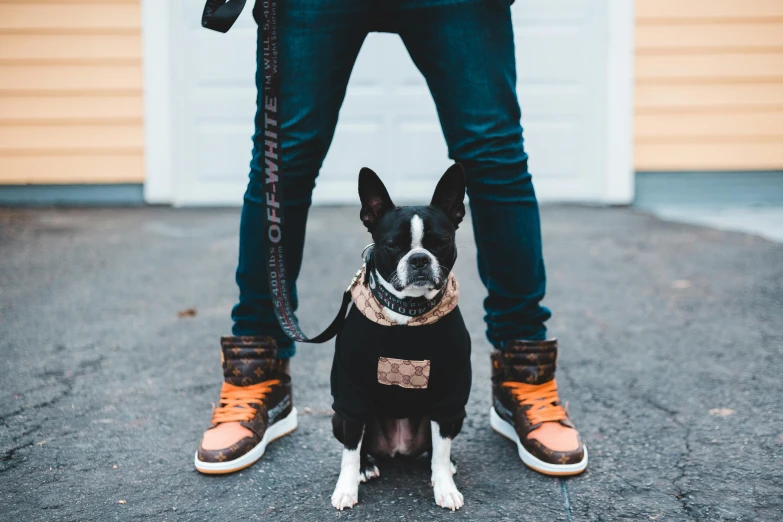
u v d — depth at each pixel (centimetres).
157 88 735
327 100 224
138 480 223
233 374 244
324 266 511
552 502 210
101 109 742
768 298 423
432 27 221
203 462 226
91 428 260
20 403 281
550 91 750
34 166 748
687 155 761
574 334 368
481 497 213
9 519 200
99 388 298
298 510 207
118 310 409
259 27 223
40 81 734
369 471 226
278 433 251
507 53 228
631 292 445
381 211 229
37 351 342
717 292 439
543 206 755
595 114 752
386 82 742
